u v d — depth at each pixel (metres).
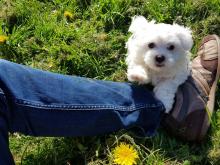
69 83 0.50
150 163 0.54
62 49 0.68
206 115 0.56
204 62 0.62
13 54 0.69
